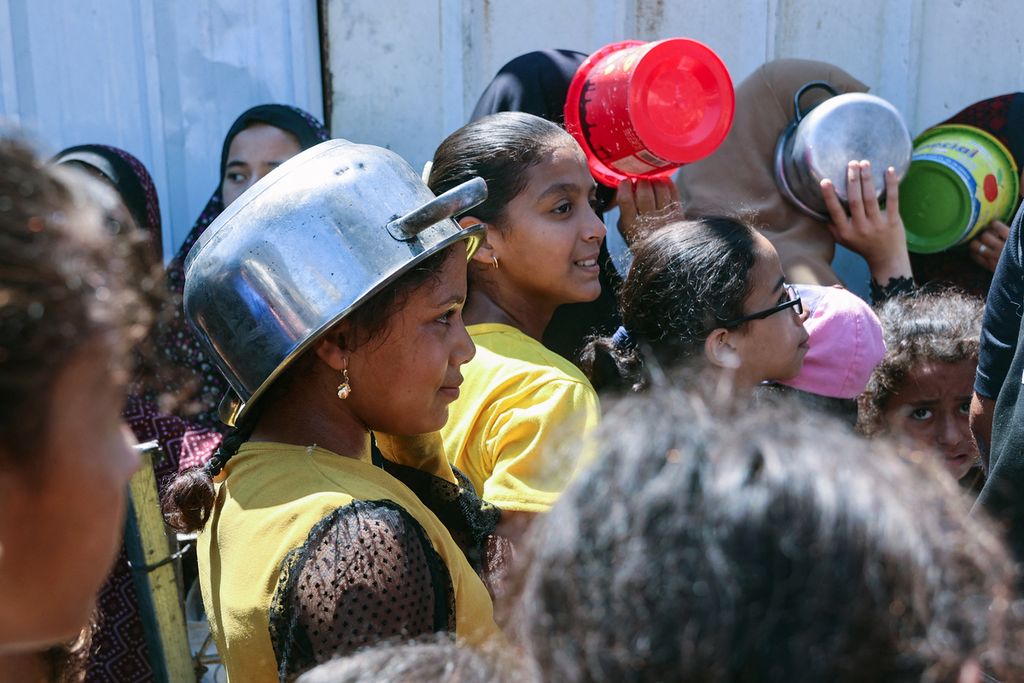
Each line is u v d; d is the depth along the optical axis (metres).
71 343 0.62
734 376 1.86
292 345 1.29
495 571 1.54
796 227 2.81
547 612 0.64
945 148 2.87
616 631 0.59
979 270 2.98
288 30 3.03
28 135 0.67
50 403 0.64
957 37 3.25
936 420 2.38
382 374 1.34
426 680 0.81
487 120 1.99
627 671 0.58
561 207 1.93
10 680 1.05
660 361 1.91
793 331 1.91
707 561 0.57
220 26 3.00
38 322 0.60
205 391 2.67
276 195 1.34
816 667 0.55
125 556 2.39
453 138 1.98
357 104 3.09
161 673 1.98
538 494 1.58
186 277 1.38
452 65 3.08
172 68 3.00
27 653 1.07
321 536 1.16
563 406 1.66
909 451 0.68
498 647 0.87
